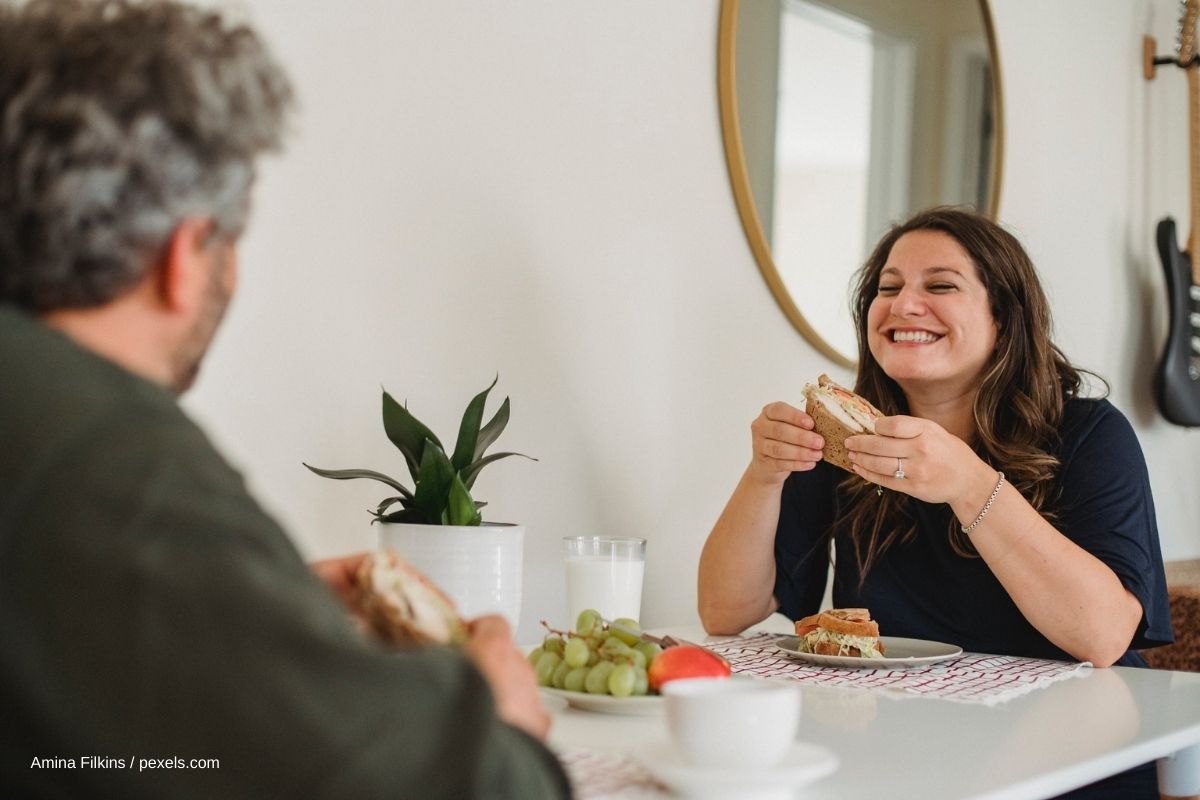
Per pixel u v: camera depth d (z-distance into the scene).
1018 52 2.71
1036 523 1.45
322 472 1.38
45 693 0.54
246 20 0.75
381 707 0.56
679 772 0.80
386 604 0.88
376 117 1.61
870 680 1.32
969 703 1.20
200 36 0.66
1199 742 1.11
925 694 1.24
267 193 1.50
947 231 1.73
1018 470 1.64
